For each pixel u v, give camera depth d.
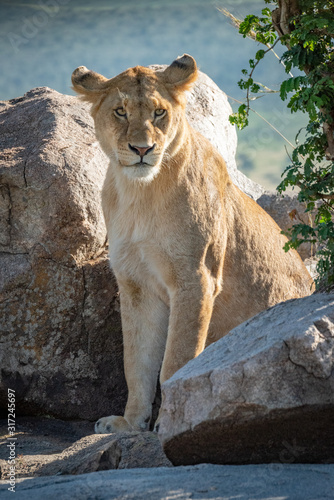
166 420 6.88
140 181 9.34
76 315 11.00
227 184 11.05
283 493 5.49
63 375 11.04
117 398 11.32
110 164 10.35
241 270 10.95
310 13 8.39
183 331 9.75
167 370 9.70
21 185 10.96
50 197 10.88
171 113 9.58
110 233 10.27
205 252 9.98
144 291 10.43
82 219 10.94
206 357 7.23
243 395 6.39
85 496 5.64
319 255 9.00
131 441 8.24
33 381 10.96
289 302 7.59
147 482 5.90
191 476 6.02
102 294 11.08
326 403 6.21
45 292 10.91
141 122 9.24
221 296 10.92
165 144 9.47
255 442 6.59
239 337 7.32
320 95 8.14
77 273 10.95
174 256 9.77
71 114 12.72
